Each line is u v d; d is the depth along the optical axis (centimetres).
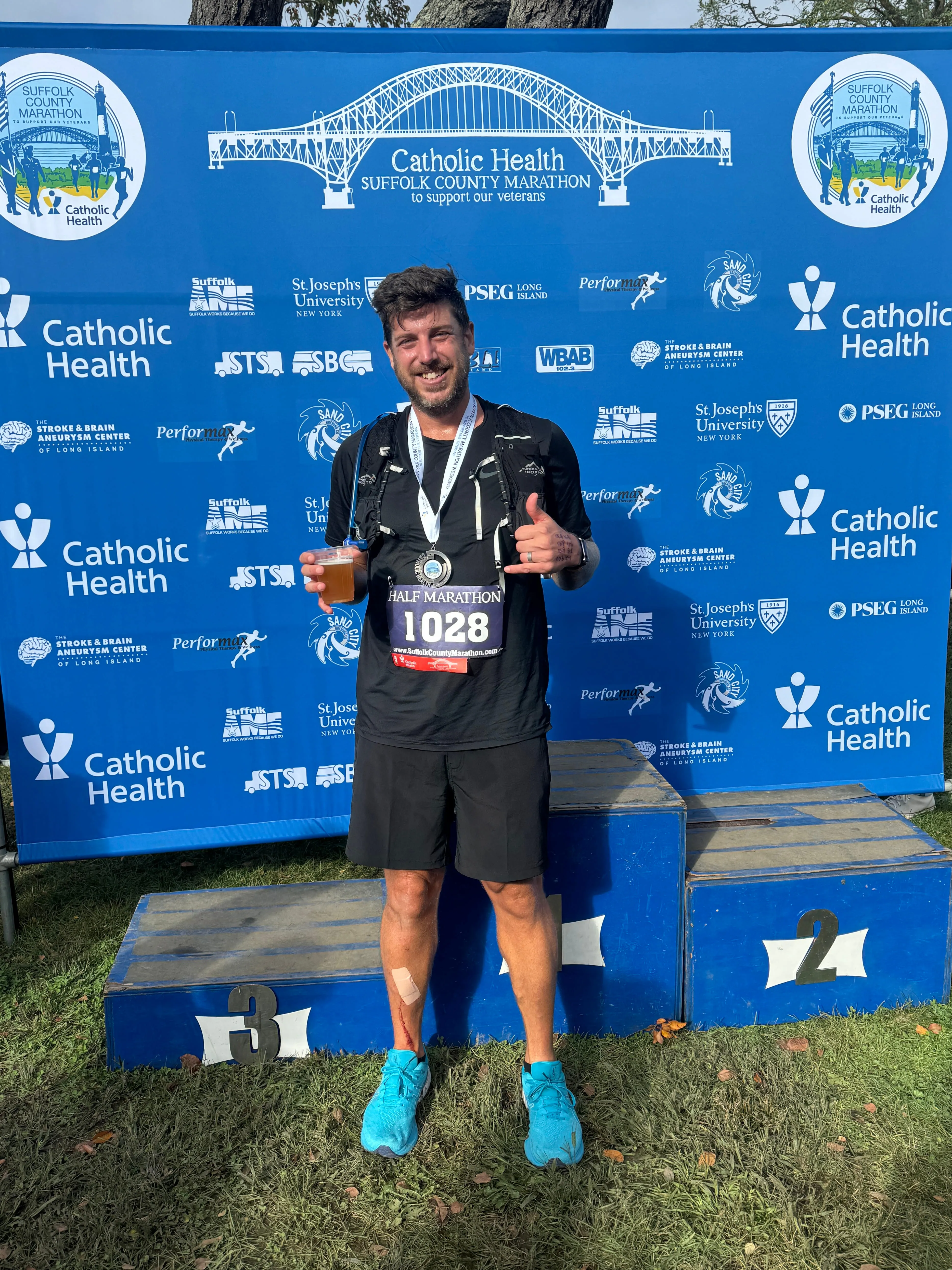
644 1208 189
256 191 286
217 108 280
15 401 287
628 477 320
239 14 440
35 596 297
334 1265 179
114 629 303
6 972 279
